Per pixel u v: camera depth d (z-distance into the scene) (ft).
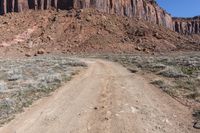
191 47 410.11
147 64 128.57
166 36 479.41
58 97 53.78
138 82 72.28
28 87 64.64
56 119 38.17
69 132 32.50
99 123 35.40
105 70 114.52
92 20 445.37
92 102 47.91
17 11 495.41
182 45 435.12
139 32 437.99
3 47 353.72
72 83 73.36
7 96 54.70
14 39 377.91
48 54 335.88
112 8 542.16
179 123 34.37
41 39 387.34
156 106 43.39
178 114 38.40
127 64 148.56
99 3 513.45
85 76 91.09
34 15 465.47
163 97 50.21
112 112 40.45
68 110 42.91
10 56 308.81
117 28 448.24
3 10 502.79
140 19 545.85
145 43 407.03
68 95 55.57
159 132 31.22
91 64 151.84
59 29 414.21
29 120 38.32
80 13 458.50
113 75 93.20
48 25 425.28
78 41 389.39
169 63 122.83
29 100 50.49
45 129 34.06
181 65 107.14
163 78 76.33
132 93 55.36
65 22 431.43
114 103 46.39
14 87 66.03
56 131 33.12
